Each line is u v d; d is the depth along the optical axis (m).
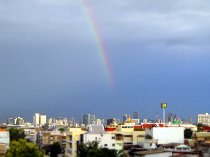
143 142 160.88
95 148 125.06
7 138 199.75
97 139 151.62
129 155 135.00
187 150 136.38
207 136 199.62
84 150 126.62
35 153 139.75
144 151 130.62
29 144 140.50
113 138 154.75
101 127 164.75
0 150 181.38
